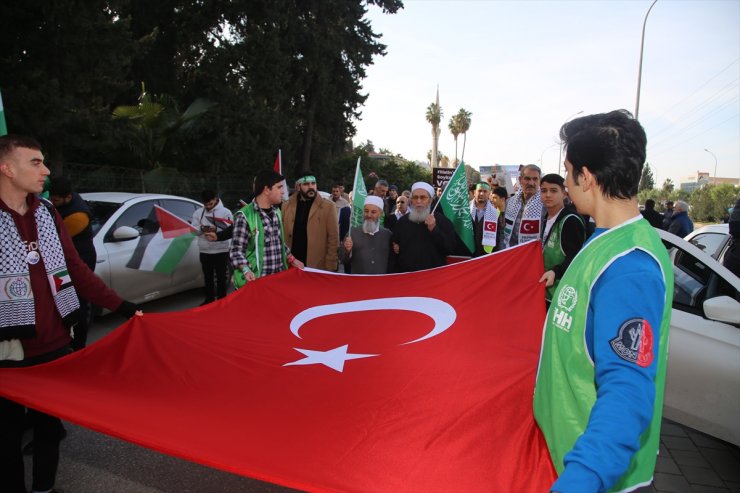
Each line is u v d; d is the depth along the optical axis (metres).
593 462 1.08
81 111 10.74
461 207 5.79
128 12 18.12
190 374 2.69
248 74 20.44
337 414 2.22
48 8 9.94
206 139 18.80
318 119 25.98
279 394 2.46
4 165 2.50
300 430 2.08
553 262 3.92
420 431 2.02
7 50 10.38
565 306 1.46
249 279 4.14
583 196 1.49
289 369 2.76
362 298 3.95
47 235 2.73
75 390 2.44
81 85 11.12
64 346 2.87
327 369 2.75
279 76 20.95
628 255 1.31
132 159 16.20
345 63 25.16
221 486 3.14
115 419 2.16
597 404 1.19
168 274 7.03
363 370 2.71
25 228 2.64
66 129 10.90
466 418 2.08
